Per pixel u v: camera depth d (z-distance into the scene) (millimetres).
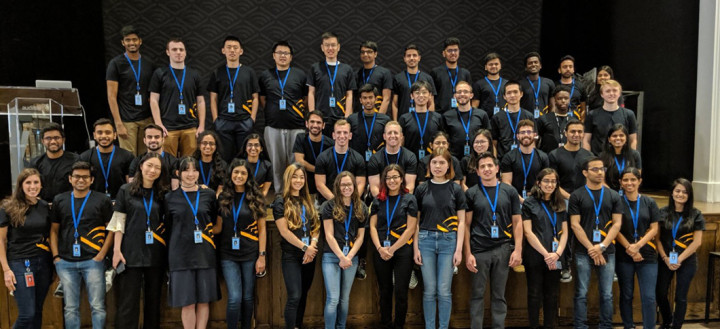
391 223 4191
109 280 4086
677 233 4352
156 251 3932
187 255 3893
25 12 6434
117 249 3887
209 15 7320
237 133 5488
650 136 6875
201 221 3943
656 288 4523
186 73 5316
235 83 5422
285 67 5609
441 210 4145
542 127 5457
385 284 4305
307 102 5637
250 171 4121
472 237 4250
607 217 4230
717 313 5086
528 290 4289
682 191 4312
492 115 5824
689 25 6172
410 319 4824
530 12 8070
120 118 5266
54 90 4750
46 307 4469
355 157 4738
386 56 7762
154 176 3906
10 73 6277
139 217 3896
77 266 3869
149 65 5379
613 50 7477
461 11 7887
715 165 5871
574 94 6055
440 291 4137
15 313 4461
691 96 6164
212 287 3986
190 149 5309
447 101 5879
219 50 7379
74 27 6934
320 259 4785
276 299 4719
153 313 4008
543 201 4273
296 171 4129
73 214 3875
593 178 4227
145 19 7180
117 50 7148
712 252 4941
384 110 5730
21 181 3770
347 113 5633
